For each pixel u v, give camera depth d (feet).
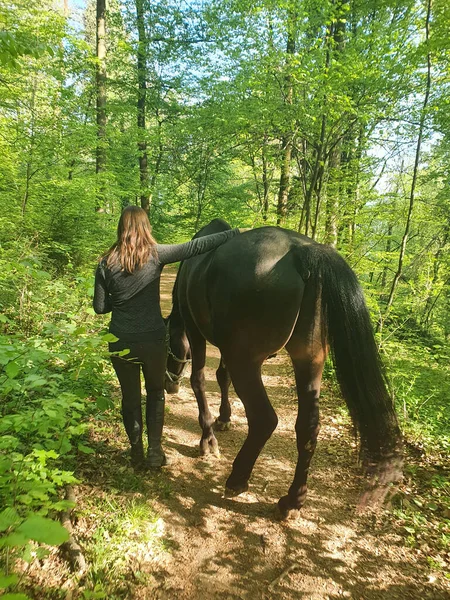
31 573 5.97
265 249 7.23
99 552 6.47
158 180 43.96
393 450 6.66
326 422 12.38
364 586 6.41
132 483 8.55
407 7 17.93
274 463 10.11
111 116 42.01
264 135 23.57
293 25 17.87
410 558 6.92
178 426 11.89
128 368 8.61
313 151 24.04
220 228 9.64
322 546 7.24
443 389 14.84
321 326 6.88
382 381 6.67
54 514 7.07
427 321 27.53
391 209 23.45
